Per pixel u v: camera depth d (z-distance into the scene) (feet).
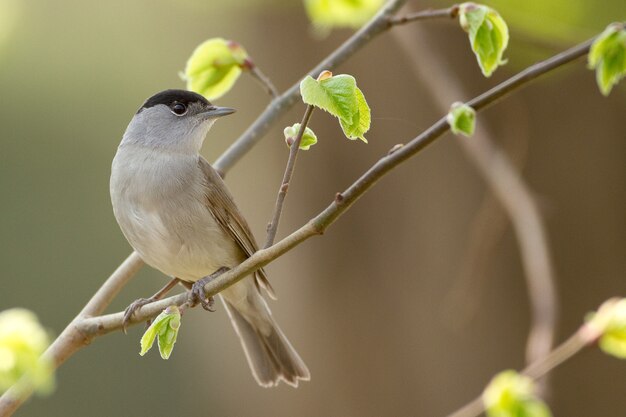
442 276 38.91
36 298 62.39
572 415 37.65
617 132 38.11
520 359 38.24
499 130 37.91
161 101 27.89
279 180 41.32
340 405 40.68
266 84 26.25
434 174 39.01
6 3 53.06
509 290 38.22
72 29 57.00
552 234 38.09
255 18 41.32
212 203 26.66
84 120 61.26
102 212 63.46
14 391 20.17
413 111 39.27
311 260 40.57
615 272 37.83
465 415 22.68
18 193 62.49
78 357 62.85
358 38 26.48
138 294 62.28
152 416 61.11
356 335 40.06
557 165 38.19
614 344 21.61
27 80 58.90
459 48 38.34
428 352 39.06
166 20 51.80
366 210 39.83
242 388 47.21
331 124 40.19
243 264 19.62
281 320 41.32
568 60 17.51
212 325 48.49
